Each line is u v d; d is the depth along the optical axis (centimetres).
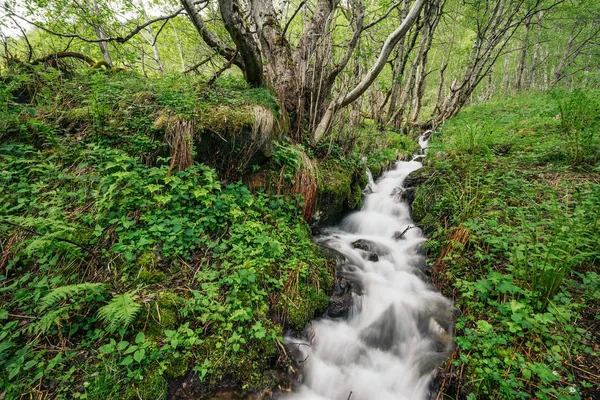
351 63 837
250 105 421
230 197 367
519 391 220
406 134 1179
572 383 222
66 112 408
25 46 629
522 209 389
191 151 366
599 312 273
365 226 540
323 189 480
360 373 304
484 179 459
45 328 206
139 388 213
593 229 307
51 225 268
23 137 368
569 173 473
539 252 285
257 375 250
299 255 364
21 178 322
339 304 346
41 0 705
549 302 265
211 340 251
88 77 498
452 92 1355
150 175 334
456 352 272
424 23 1089
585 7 1559
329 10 618
